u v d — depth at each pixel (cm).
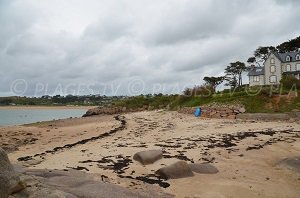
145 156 1154
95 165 1126
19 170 837
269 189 834
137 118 3938
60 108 15888
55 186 680
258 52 10350
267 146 1426
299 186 859
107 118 4369
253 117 2878
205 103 3953
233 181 905
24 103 16550
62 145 1709
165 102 7200
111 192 697
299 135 1745
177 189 829
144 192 773
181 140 1695
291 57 7531
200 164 1052
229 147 1433
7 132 2409
